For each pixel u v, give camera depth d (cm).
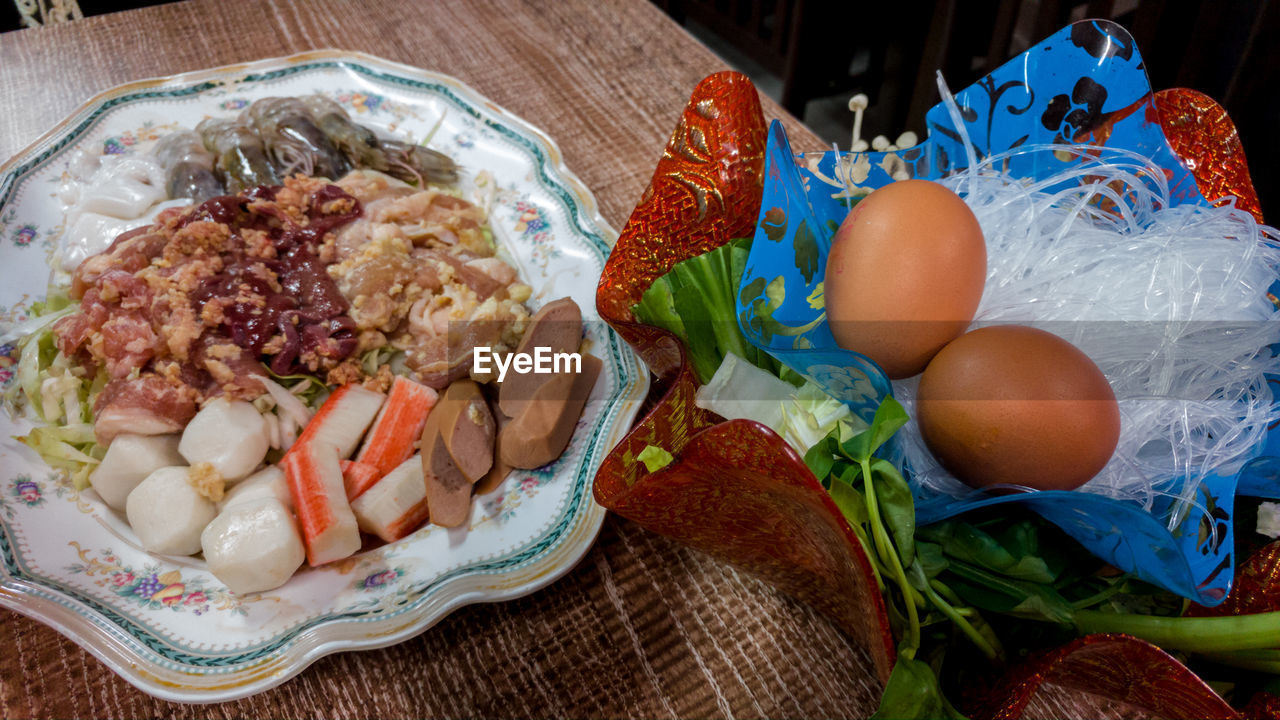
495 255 42
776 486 20
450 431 32
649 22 57
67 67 51
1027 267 28
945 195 24
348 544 30
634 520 25
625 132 48
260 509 30
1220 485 24
